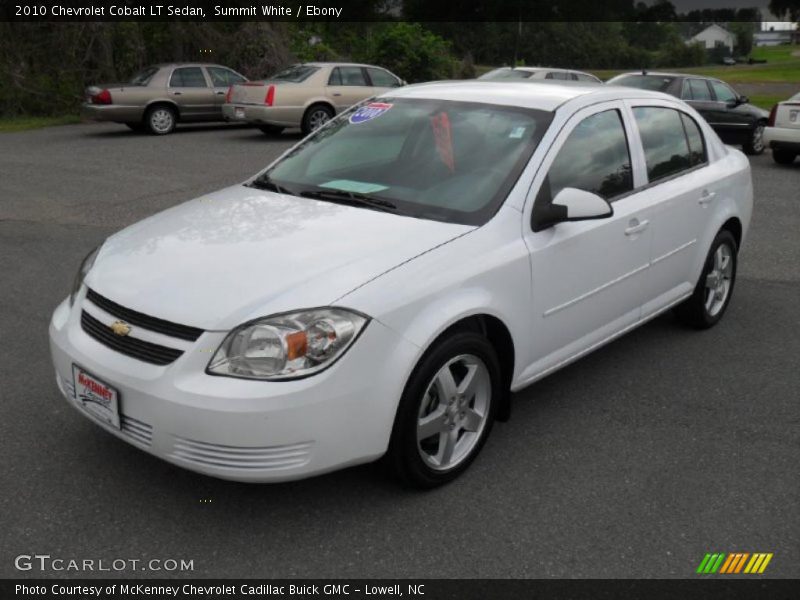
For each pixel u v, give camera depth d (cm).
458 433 357
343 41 3612
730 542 316
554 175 393
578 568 299
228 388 287
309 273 312
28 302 578
